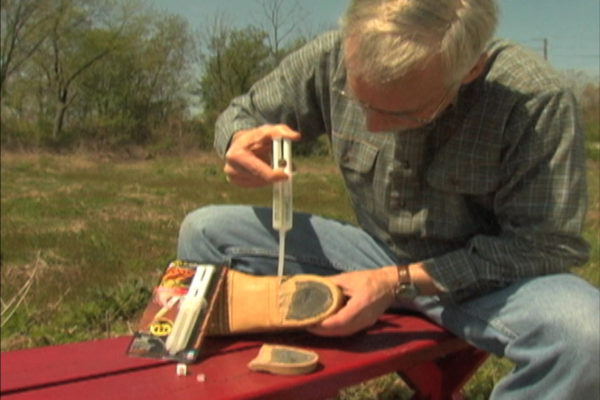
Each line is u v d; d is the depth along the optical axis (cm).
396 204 201
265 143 201
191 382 161
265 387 159
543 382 168
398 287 188
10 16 3234
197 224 219
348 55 161
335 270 221
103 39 3359
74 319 371
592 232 668
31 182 1438
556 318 165
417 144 189
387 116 165
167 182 1488
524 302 175
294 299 184
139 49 3450
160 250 597
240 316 185
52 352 180
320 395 170
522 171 181
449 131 185
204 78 3341
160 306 188
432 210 197
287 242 221
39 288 440
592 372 160
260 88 226
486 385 281
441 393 221
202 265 198
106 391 155
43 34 3306
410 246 206
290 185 197
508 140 182
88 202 1031
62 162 2223
